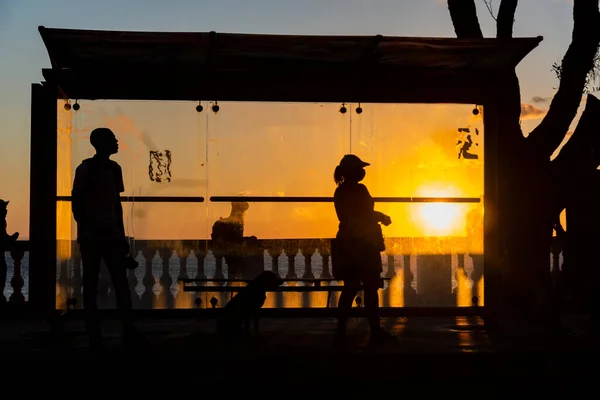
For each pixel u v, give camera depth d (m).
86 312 10.50
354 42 11.10
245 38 10.90
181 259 13.52
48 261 11.81
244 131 13.37
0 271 14.30
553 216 14.64
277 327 13.03
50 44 11.12
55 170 11.95
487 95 12.61
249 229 13.58
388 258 13.80
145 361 10.07
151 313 12.12
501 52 11.60
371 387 10.16
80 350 10.49
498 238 12.48
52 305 11.75
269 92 12.57
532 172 14.79
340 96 12.62
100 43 11.07
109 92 12.30
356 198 11.19
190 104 13.22
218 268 13.61
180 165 13.28
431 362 10.23
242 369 10.08
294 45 11.22
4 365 9.93
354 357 10.17
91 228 10.41
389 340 11.18
